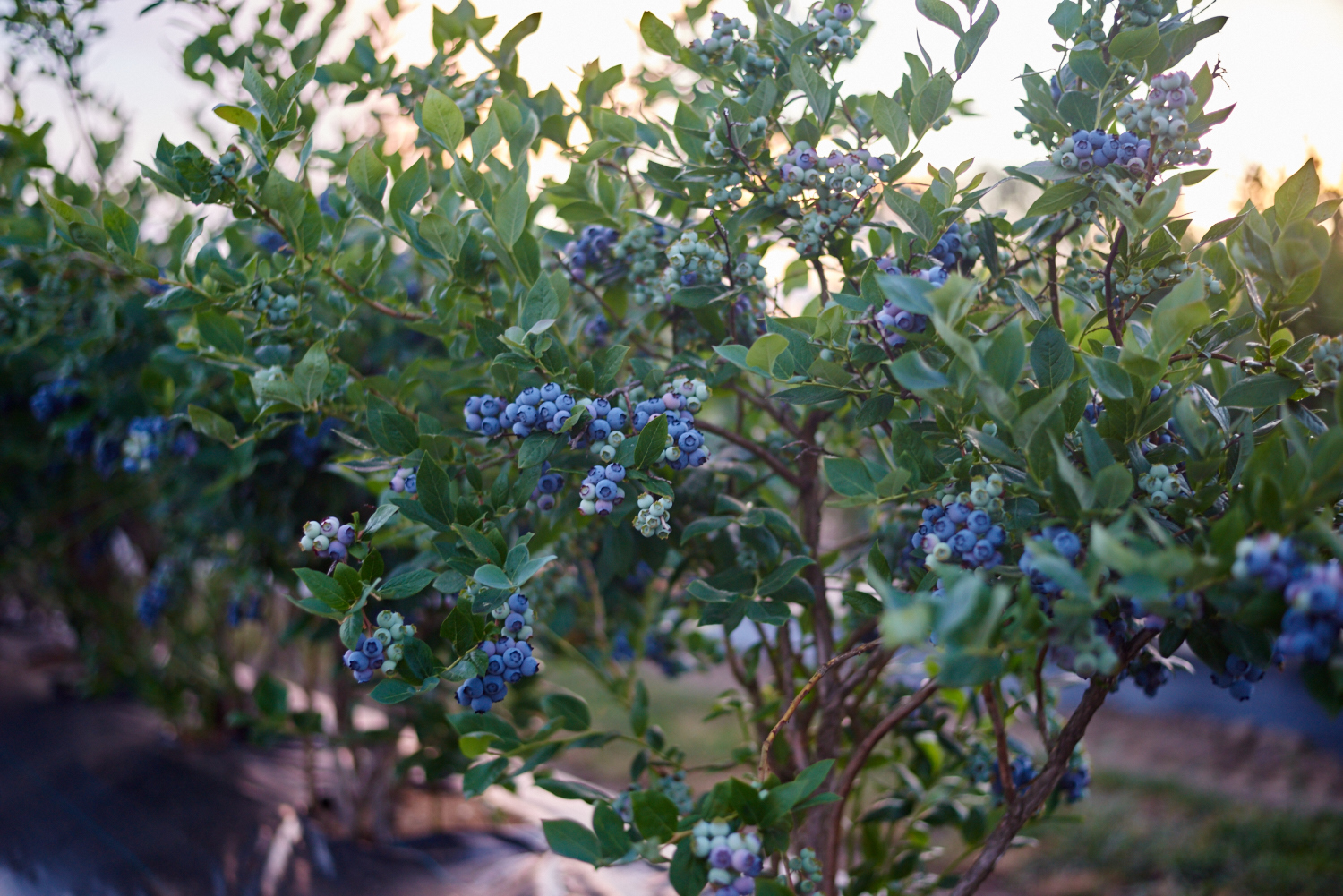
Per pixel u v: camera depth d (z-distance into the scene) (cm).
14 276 138
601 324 117
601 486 93
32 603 316
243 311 111
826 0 104
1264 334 91
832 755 113
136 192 149
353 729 170
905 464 92
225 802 174
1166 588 77
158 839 157
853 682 113
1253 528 80
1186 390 92
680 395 96
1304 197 90
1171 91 91
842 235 101
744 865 90
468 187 101
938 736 123
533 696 151
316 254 107
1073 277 103
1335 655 78
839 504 92
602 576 110
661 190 107
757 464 125
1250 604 79
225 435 110
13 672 267
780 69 104
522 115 106
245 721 151
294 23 120
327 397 109
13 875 147
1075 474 82
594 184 109
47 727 213
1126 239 96
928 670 120
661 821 93
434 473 95
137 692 234
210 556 182
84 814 165
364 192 104
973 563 87
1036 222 106
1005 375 84
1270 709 411
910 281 84
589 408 94
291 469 143
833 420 124
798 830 111
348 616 91
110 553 255
